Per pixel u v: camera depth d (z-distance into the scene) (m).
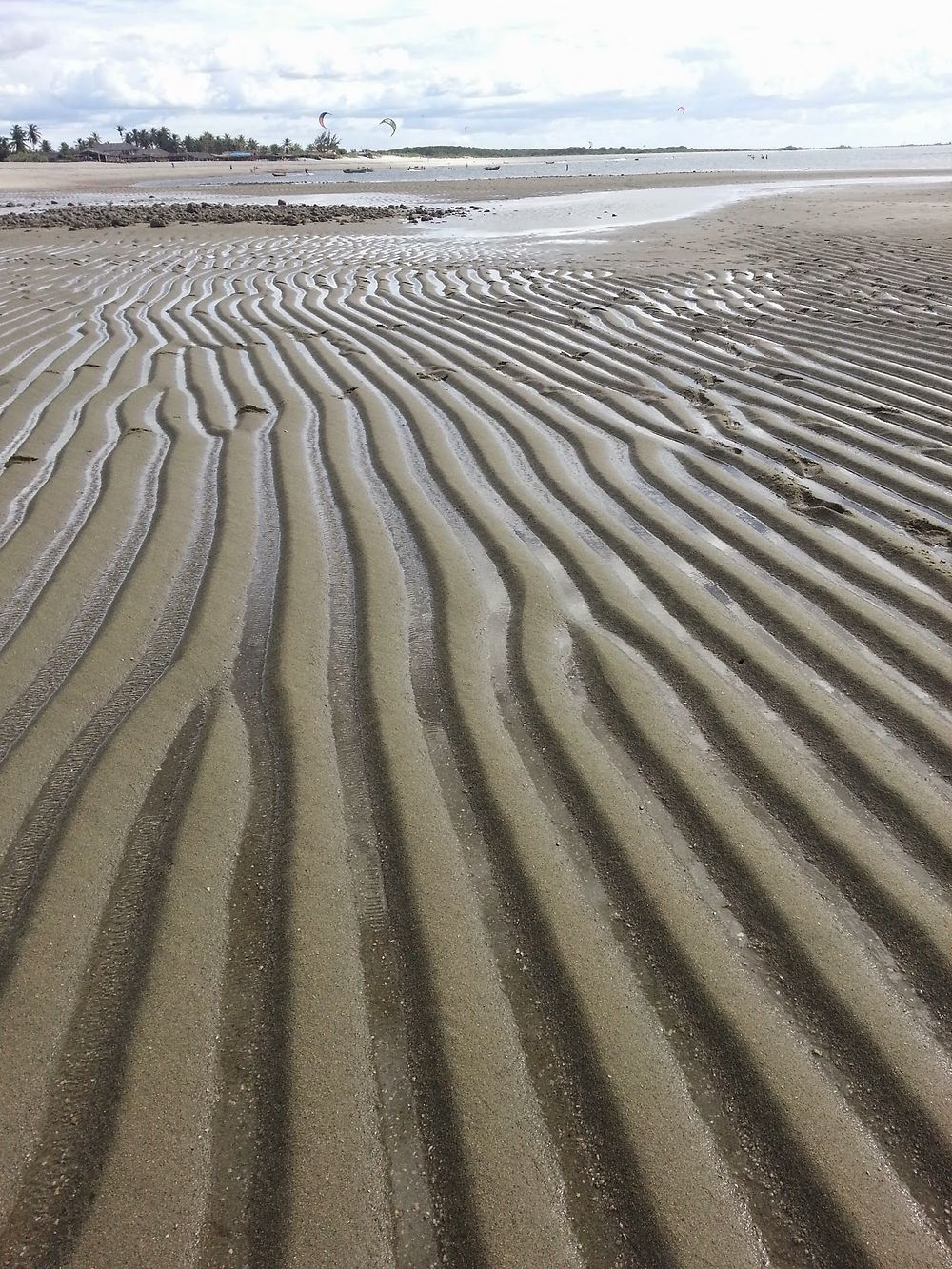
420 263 12.53
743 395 6.03
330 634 3.27
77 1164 1.58
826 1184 1.56
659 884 2.16
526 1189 1.56
